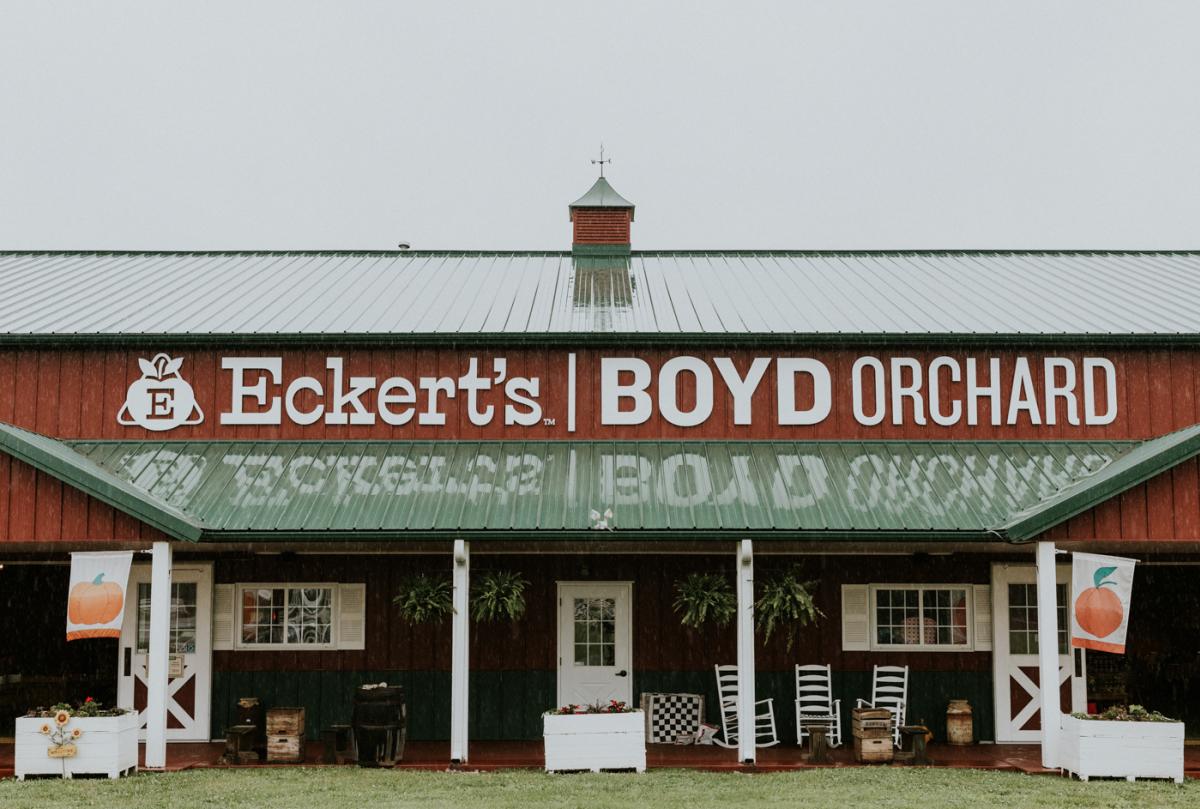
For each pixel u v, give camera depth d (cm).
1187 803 1277
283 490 1694
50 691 1869
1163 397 1884
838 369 1895
